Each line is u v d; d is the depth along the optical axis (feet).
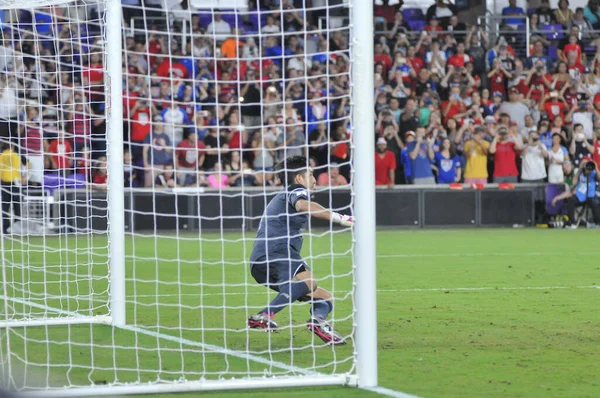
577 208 173.37
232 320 60.03
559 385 39.65
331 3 182.70
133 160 159.63
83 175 134.31
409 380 40.65
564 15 205.46
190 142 161.89
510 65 191.93
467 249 122.31
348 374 39.63
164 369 43.24
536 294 73.97
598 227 172.04
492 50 192.13
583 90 190.60
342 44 179.63
